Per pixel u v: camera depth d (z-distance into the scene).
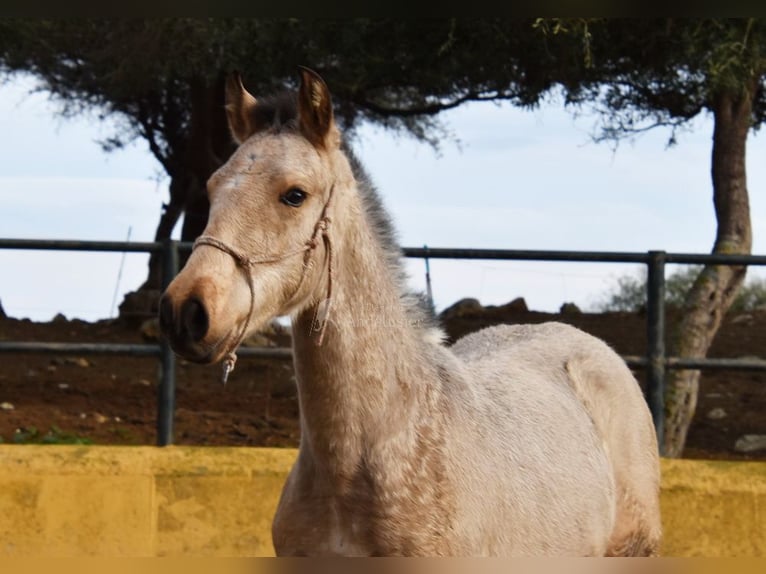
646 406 5.00
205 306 3.14
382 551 3.50
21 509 5.86
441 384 3.78
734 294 8.09
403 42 8.68
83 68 12.83
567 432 4.30
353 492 3.51
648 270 6.29
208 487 5.90
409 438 3.55
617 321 11.78
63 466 5.91
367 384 3.52
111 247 6.25
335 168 3.56
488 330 5.13
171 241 6.23
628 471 4.71
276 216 3.35
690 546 5.92
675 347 7.97
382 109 11.12
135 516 5.88
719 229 8.39
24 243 6.23
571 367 4.70
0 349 6.23
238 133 3.74
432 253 6.27
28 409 8.50
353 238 3.58
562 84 8.70
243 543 5.87
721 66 7.27
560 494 4.04
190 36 9.51
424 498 3.51
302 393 3.56
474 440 3.74
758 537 5.93
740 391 9.75
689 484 5.97
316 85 3.48
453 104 10.55
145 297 12.56
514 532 3.76
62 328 12.29
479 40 8.36
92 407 8.83
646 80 8.60
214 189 3.41
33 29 11.09
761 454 8.04
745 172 8.39
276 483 5.92
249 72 9.10
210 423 8.40
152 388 9.70
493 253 6.29
